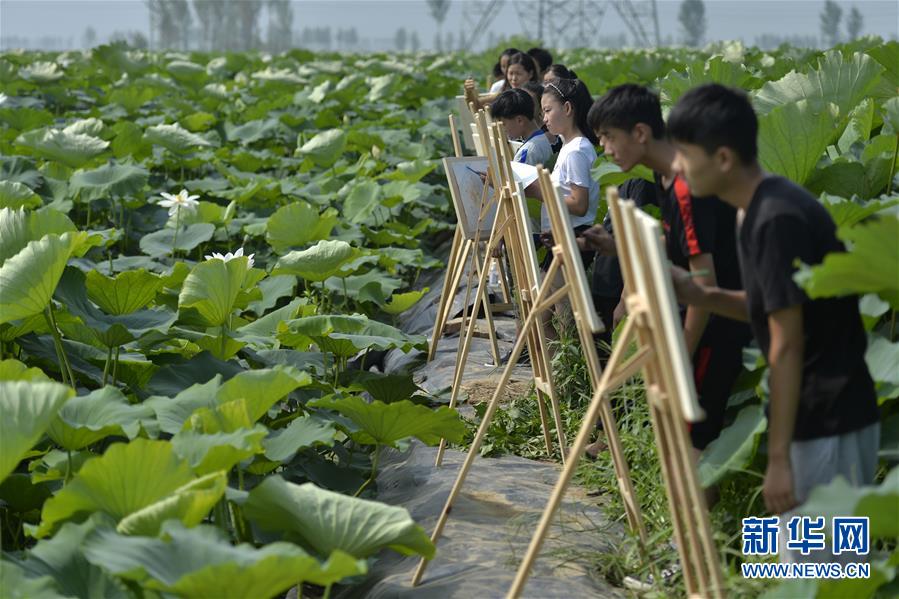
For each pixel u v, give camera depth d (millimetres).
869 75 5898
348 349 5980
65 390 3498
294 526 3535
